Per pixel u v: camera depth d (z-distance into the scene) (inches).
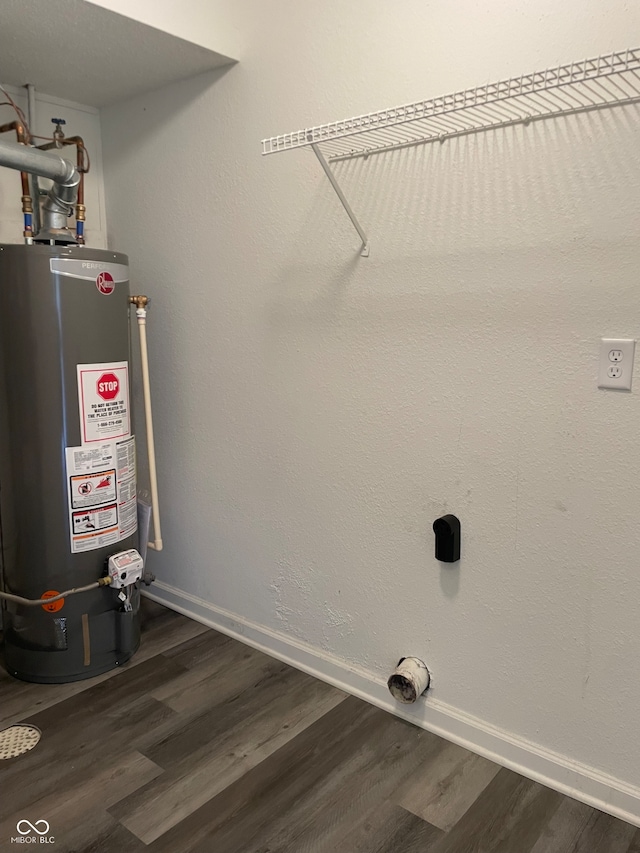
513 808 62.6
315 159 74.7
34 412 78.1
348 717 76.6
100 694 81.0
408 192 67.6
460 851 57.6
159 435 101.3
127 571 83.1
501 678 68.2
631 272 55.0
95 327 79.5
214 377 91.2
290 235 78.9
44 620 81.7
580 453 59.9
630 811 60.9
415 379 70.0
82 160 87.9
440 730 73.3
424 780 66.3
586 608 61.6
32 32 73.4
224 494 93.1
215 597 97.7
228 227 85.5
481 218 62.9
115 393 82.9
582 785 63.6
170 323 96.1
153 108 92.1
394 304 70.5
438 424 68.9
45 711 77.4
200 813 61.8
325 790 64.8
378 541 76.0
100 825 60.3
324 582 82.5
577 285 58.1
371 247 71.6
